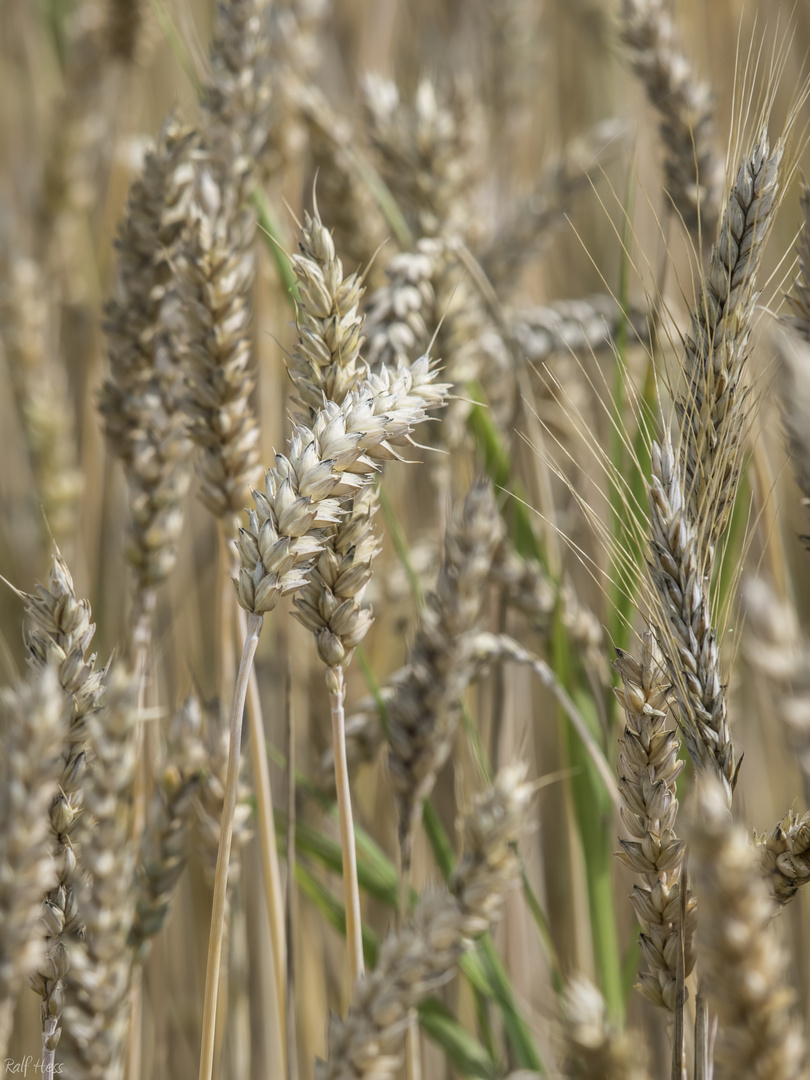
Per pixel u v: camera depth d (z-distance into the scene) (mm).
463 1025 994
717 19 1287
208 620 1231
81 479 1166
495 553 948
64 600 768
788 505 1118
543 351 998
